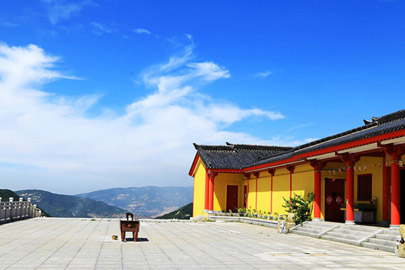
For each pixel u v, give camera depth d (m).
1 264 11.68
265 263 13.04
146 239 19.45
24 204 33.12
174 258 13.64
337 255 15.16
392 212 18.67
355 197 24.83
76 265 11.84
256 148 44.28
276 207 32.00
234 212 39.56
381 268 12.55
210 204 38.28
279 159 29.08
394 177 18.66
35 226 25.23
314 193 25.83
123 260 12.95
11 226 24.77
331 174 26.00
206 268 11.94
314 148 23.53
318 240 20.56
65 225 26.64
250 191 38.28
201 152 41.09
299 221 25.30
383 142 18.34
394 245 16.58
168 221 34.72
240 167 38.19
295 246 17.77
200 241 19.19
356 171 24.89
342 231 21.16
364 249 17.16
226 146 43.12
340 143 20.72
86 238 19.00
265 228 28.86
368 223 22.61
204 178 40.72
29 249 14.78
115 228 25.16
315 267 12.49
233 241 19.48
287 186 30.34
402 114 21.53
